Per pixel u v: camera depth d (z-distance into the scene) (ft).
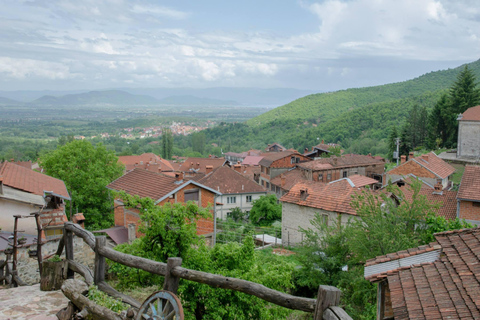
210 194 85.51
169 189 79.87
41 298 23.80
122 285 42.52
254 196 150.20
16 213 62.49
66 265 25.73
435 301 25.62
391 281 30.89
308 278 61.41
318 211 91.66
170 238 36.70
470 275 26.91
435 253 32.83
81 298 19.27
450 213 87.35
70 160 120.57
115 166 131.13
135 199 42.57
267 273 39.78
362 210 61.05
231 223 125.18
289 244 99.30
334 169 179.73
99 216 118.01
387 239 53.21
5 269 40.16
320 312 13.76
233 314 32.48
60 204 80.28
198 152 432.66
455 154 176.76
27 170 83.15
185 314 31.71
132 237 70.33
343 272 59.31
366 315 47.34
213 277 17.63
